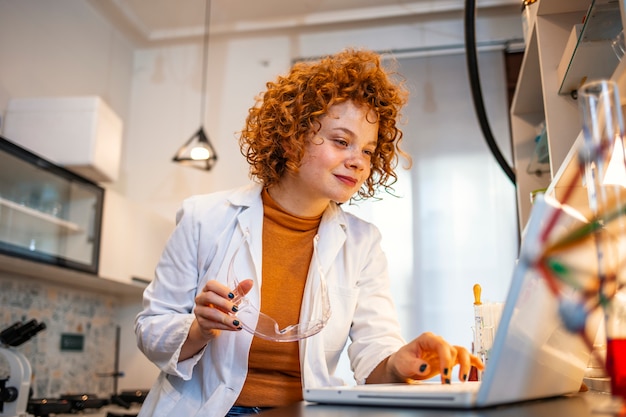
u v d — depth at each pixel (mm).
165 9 3793
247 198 1301
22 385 2217
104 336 3713
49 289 3189
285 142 1218
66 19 3469
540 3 1559
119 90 3998
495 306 1229
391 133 1342
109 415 2541
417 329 3314
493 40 3625
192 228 1258
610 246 650
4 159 2363
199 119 4023
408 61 3713
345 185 1183
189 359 1141
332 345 1253
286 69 3988
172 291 1223
